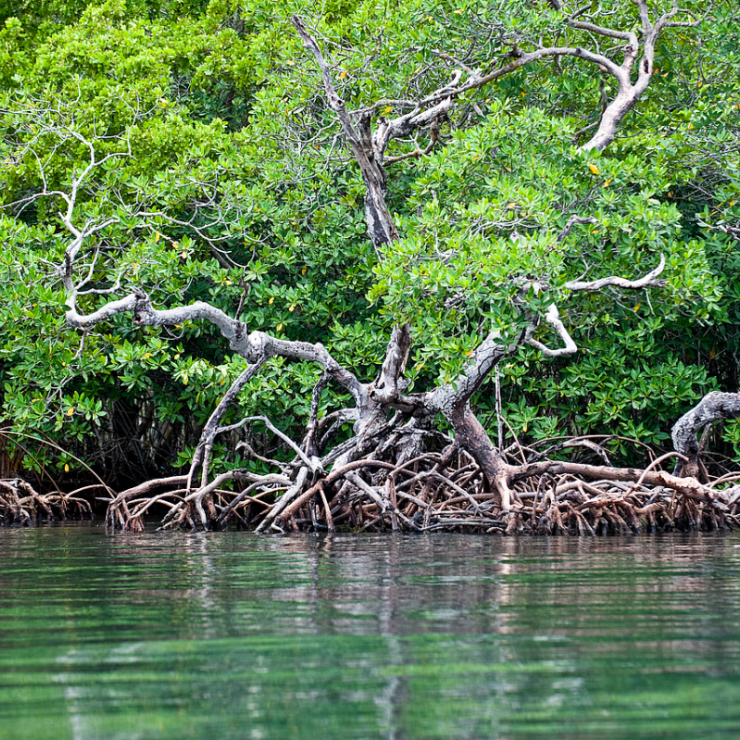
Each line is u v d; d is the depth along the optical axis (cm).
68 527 2019
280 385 2089
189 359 2027
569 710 534
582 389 2064
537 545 1490
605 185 1734
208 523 1850
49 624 794
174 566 1230
